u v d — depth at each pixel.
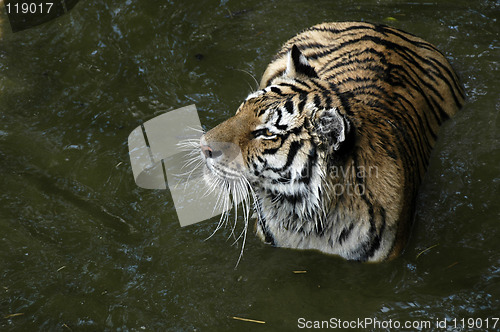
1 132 7.82
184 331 5.67
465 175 7.01
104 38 9.27
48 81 8.58
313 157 5.44
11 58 8.92
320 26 8.02
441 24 9.27
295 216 6.03
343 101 5.81
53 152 7.57
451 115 7.53
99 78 8.63
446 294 5.92
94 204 6.96
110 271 6.25
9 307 5.92
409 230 6.41
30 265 6.32
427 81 7.27
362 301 5.93
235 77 8.57
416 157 6.57
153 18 9.58
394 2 9.80
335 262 6.31
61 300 5.98
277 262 6.34
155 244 6.52
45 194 7.06
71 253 6.44
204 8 9.80
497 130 7.43
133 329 5.70
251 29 9.39
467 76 8.23
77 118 8.03
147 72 8.73
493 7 9.58
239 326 5.72
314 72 6.09
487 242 6.39
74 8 9.75
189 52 9.02
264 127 5.58
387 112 6.29
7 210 6.88
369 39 7.36
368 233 5.97
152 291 6.05
